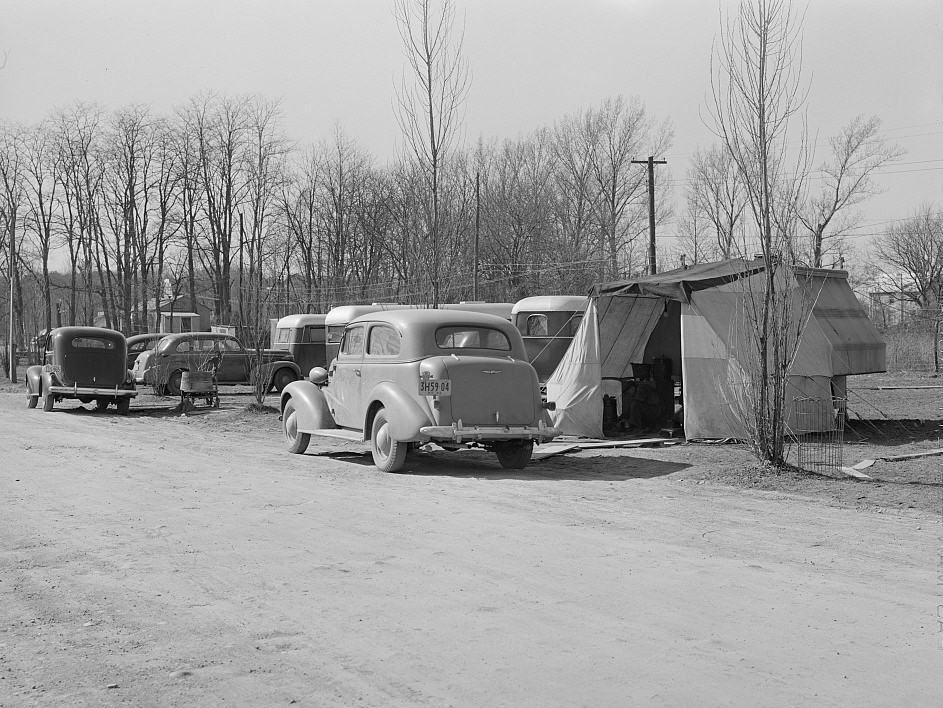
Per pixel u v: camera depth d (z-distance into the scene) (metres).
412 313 11.96
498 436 11.13
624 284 15.45
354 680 4.46
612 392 18.22
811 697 4.26
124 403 22.66
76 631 5.21
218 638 5.07
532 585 6.13
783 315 11.08
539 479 11.07
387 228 54.31
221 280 50.97
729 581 6.25
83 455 13.13
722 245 11.59
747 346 12.50
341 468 11.89
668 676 4.51
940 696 4.28
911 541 7.49
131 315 54.81
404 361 11.54
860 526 8.10
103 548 7.19
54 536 7.62
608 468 12.06
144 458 12.84
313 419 13.05
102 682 4.45
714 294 15.22
